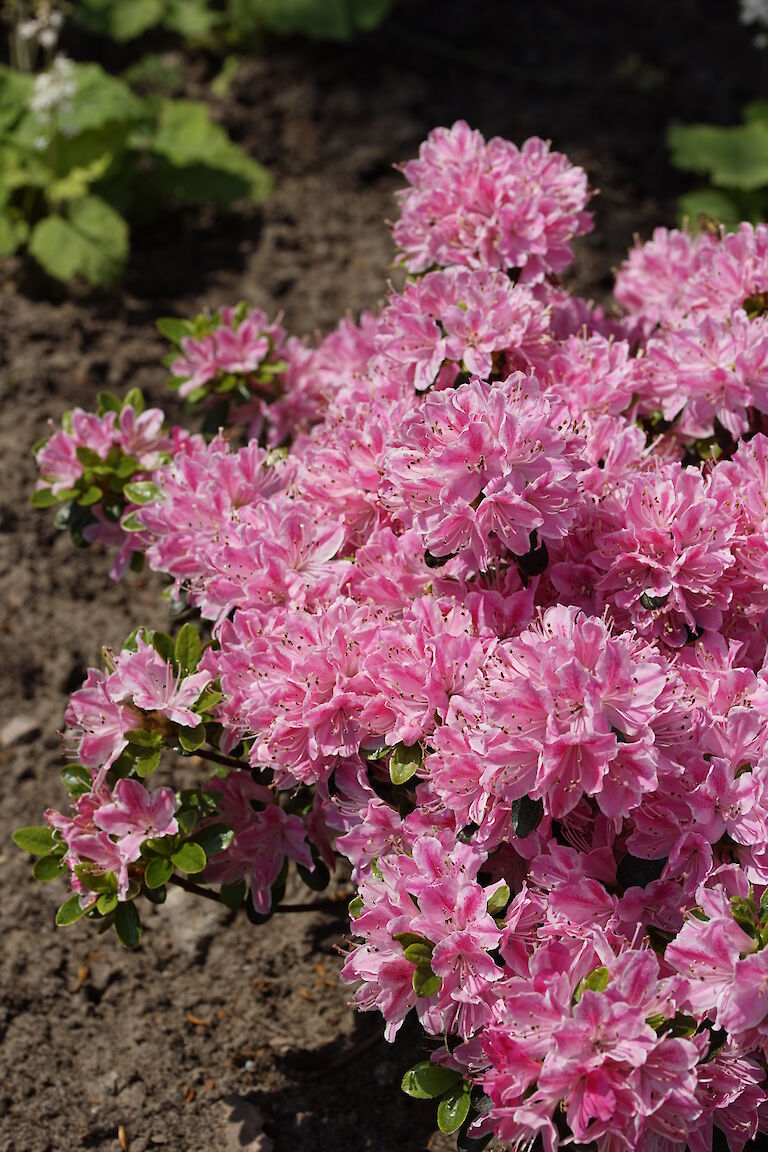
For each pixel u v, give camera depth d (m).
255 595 2.77
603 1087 2.10
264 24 6.60
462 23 6.83
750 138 5.60
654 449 3.21
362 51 6.64
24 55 6.03
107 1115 3.18
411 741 2.53
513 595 2.67
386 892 2.48
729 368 2.95
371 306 5.36
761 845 2.39
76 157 5.51
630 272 3.63
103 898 2.70
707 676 2.60
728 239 3.14
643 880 2.40
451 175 3.18
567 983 2.16
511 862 2.65
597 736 2.22
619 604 2.66
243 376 3.70
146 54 6.64
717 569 2.59
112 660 2.84
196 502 2.95
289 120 6.29
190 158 5.62
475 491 2.52
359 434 2.85
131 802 2.68
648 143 6.17
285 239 5.74
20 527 4.56
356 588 2.81
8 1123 3.16
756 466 2.74
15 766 3.95
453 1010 2.41
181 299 5.44
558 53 6.72
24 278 5.46
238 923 3.62
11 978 3.46
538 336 2.98
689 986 2.20
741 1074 2.26
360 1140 3.09
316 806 2.97
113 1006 3.43
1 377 4.96
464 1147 2.44
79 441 3.29
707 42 6.80
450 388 2.73
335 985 3.45
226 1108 3.18
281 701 2.60
